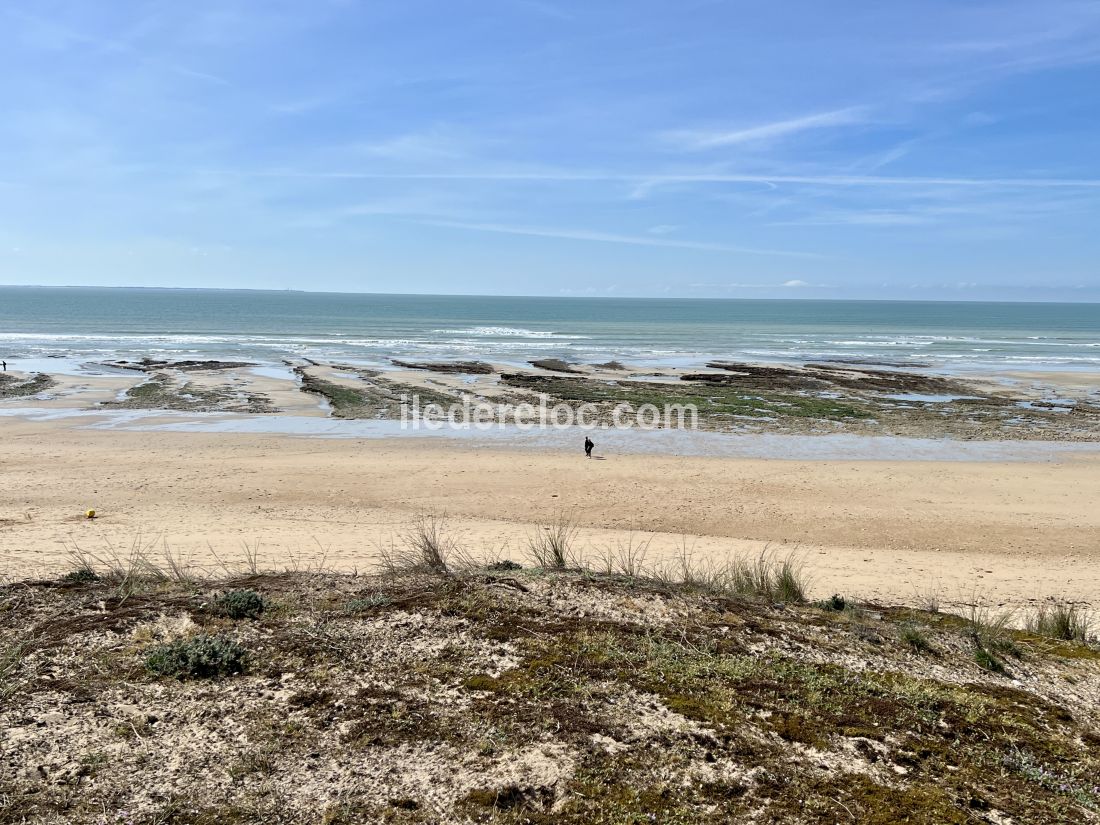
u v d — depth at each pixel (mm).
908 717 5195
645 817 3986
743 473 20688
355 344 61125
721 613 7184
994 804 4266
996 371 46688
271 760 4402
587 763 4445
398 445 24250
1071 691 6066
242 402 32281
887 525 16047
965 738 4988
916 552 14117
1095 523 16344
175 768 4289
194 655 5527
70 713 4809
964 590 11273
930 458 23672
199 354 51344
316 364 45531
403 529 14164
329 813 3941
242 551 11594
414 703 5113
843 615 7773
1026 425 29234
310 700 5098
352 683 5379
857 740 4844
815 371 44531
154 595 7258
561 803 4090
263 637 6137
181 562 10383
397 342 63719
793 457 23625
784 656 6152
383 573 8594
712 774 4398
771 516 16625
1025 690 5969
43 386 35062
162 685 5246
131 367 43031
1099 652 7219
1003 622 8422
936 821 4062
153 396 33219
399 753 4516
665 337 74375
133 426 26766
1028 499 18297
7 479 18047
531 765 4410
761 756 4609
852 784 4367
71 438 24109
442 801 4082
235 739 4617
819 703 5324
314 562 10711
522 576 8086
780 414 31094
